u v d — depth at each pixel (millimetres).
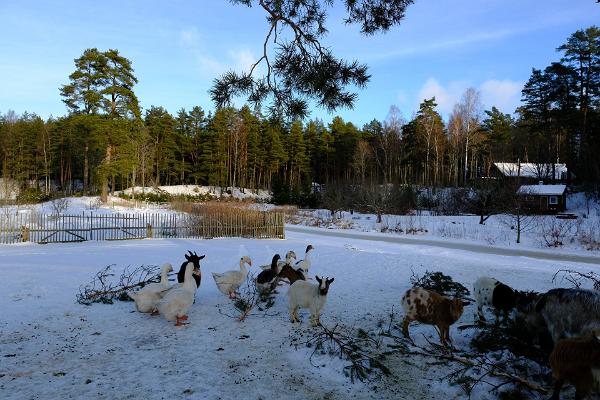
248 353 6844
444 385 5836
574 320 5582
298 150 83000
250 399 5352
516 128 70875
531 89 54969
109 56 50719
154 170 82375
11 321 8031
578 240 26469
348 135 85812
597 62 49156
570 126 50156
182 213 32344
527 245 26312
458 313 6879
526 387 5621
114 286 10938
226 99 6535
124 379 5793
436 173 66062
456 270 15375
